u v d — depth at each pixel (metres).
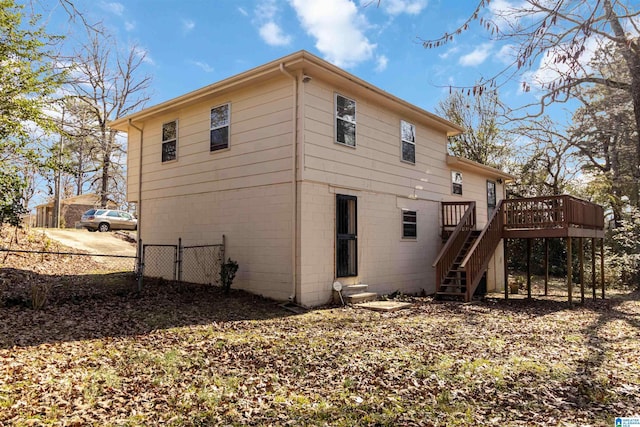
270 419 3.59
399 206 12.14
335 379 4.61
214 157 10.95
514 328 7.57
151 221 12.73
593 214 12.84
